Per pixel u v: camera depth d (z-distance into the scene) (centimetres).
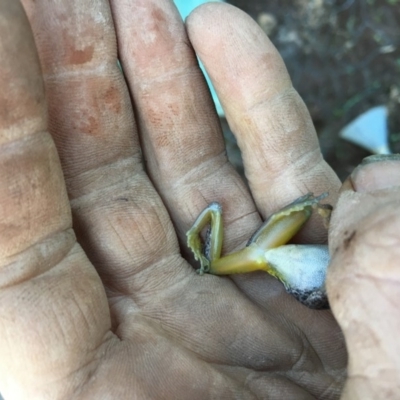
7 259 8
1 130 8
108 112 10
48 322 8
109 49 10
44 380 8
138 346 9
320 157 12
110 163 11
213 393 9
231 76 11
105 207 10
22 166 8
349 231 7
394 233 7
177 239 11
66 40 10
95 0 10
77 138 10
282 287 11
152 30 11
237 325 10
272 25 23
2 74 8
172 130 11
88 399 8
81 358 8
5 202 8
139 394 8
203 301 11
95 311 9
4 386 8
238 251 11
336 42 22
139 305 10
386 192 7
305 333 11
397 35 22
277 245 11
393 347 6
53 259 8
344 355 11
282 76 11
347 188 8
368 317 6
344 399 7
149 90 11
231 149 21
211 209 11
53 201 8
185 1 20
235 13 11
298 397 10
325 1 22
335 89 22
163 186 12
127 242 10
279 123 11
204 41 11
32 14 10
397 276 6
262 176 12
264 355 10
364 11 22
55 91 10
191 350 10
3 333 8
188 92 11
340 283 7
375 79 22
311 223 11
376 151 21
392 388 6
